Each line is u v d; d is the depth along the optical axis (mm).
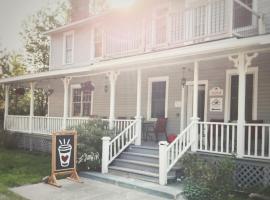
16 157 14617
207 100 12672
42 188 9266
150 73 14922
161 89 14539
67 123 15031
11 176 10586
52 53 21438
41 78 17203
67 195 8555
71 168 10172
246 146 10820
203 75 12859
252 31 11352
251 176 8828
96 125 12398
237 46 8828
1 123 22031
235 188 8820
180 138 9812
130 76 15945
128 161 10922
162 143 9352
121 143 11828
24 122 17984
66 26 19594
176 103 13805
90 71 14172
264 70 11109
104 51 15594
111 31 15391
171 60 11008
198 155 9461
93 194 8664
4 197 8164
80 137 11383
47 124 16328
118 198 8297
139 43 14375
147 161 10734
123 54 14945
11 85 20266
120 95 16391
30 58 35969
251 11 10688
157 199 8211
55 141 9828
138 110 12266
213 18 11492
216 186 7758
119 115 16328
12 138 18031
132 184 9258
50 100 20906
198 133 11055
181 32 12281
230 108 12000
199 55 10023
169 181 9406
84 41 19188
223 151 9797
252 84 11438
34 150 17156
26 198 8211
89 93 18297
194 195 7684
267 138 10672
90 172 11016
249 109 11500
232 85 12016
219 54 9625
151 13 15344
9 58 34531
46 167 12211
